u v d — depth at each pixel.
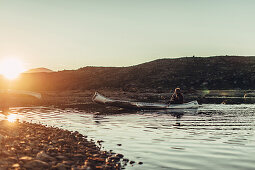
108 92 49.19
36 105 24.56
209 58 92.94
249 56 97.12
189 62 87.38
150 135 9.95
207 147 8.00
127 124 12.78
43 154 6.27
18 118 15.14
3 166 5.20
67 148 7.35
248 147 7.94
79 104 25.97
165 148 7.94
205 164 6.41
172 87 64.12
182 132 10.55
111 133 10.40
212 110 19.88
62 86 71.06
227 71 75.50
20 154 6.30
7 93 20.78
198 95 45.53
